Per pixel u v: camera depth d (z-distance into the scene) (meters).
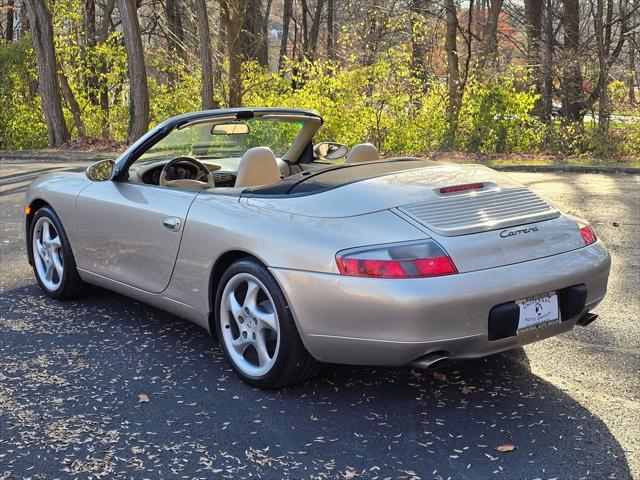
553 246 3.39
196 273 3.88
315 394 3.59
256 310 3.57
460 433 3.15
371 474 2.83
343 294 3.13
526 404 3.43
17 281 5.76
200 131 4.53
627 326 4.52
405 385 3.67
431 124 17.53
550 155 16.41
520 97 16.98
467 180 3.72
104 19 27.78
